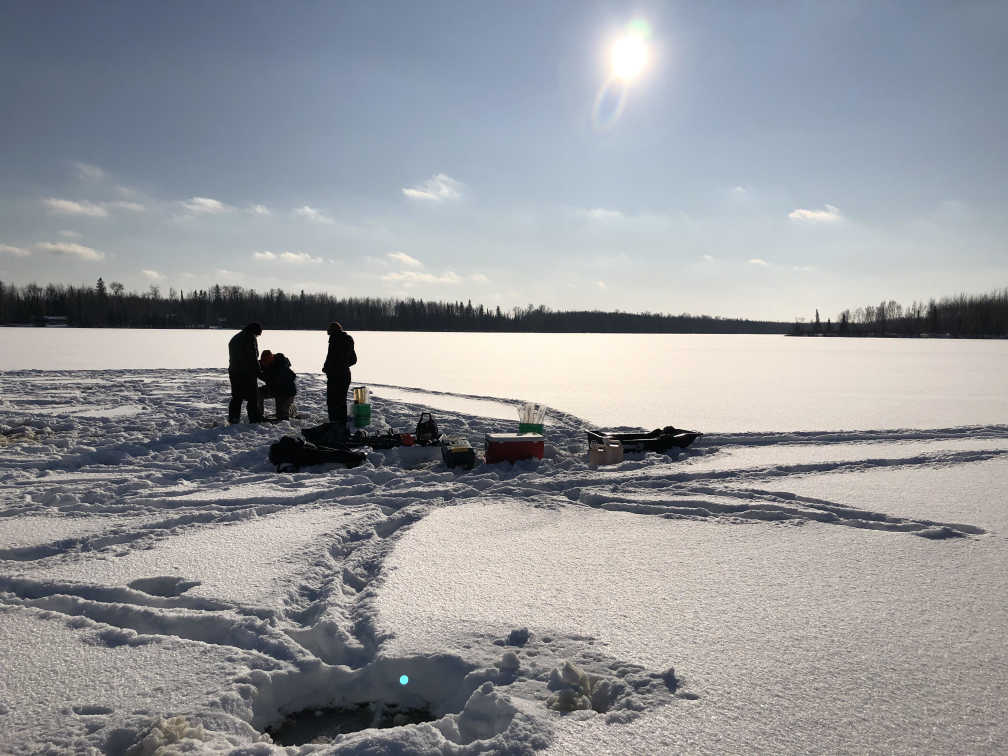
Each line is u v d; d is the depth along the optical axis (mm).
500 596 4168
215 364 28047
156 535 5457
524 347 51062
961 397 17844
